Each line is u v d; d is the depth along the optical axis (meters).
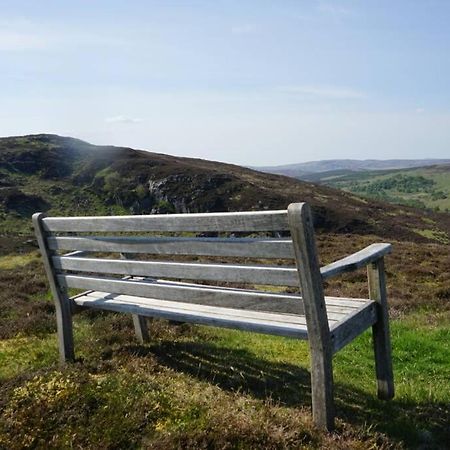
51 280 3.01
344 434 2.03
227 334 3.90
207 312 2.49
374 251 2.36
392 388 2.55
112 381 2.46
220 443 1.94
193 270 2.31
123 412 2.20
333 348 2.03
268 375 2.84
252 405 2.31
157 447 1.93
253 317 2.33
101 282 2.76
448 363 3.44
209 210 34.38
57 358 3.12
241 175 43.62
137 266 2.56
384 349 2.51
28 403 2.29
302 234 1.86
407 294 7.20
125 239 2.55
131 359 2.95
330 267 2.06
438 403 2.54
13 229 30.94
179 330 3.82
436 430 2.25
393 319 5.36
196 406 2.25
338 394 2.63
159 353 3.15
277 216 1.91
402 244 16.83
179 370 2.86
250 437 1.95
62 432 2.12
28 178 42.28
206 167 44.84
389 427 2.20
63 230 2.85
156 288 2.53
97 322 3.93
